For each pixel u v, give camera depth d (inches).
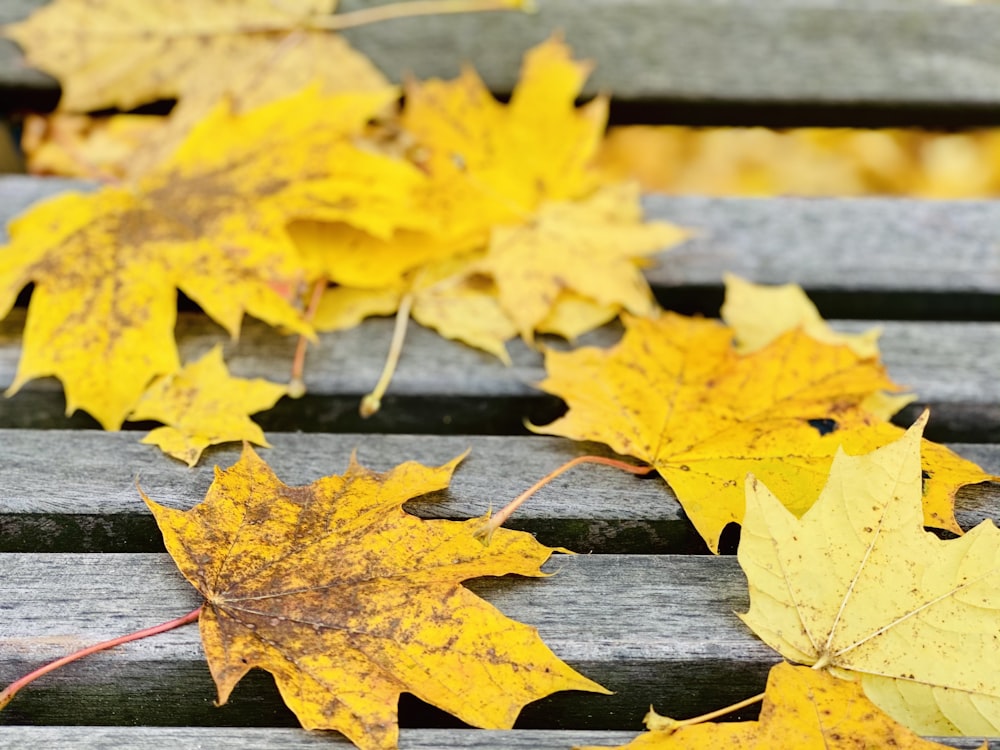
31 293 28.1
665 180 58.4
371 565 23.8
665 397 26.0
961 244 29.2
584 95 31.2
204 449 25.7
